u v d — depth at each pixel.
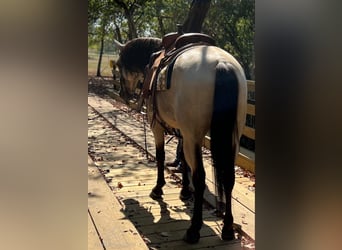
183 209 2.21
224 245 1.78
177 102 1.75
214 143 1.64
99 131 3.79
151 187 2.54
